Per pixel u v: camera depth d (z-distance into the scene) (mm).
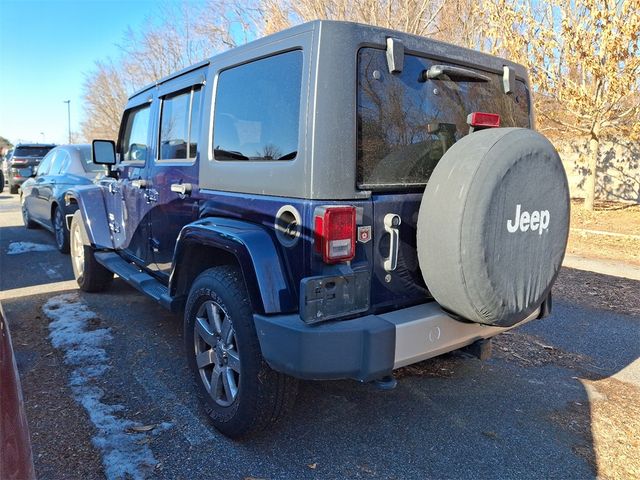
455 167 2436
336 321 2389
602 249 8844
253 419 2711
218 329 2932
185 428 3031
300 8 13375
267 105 2729
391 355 2398
